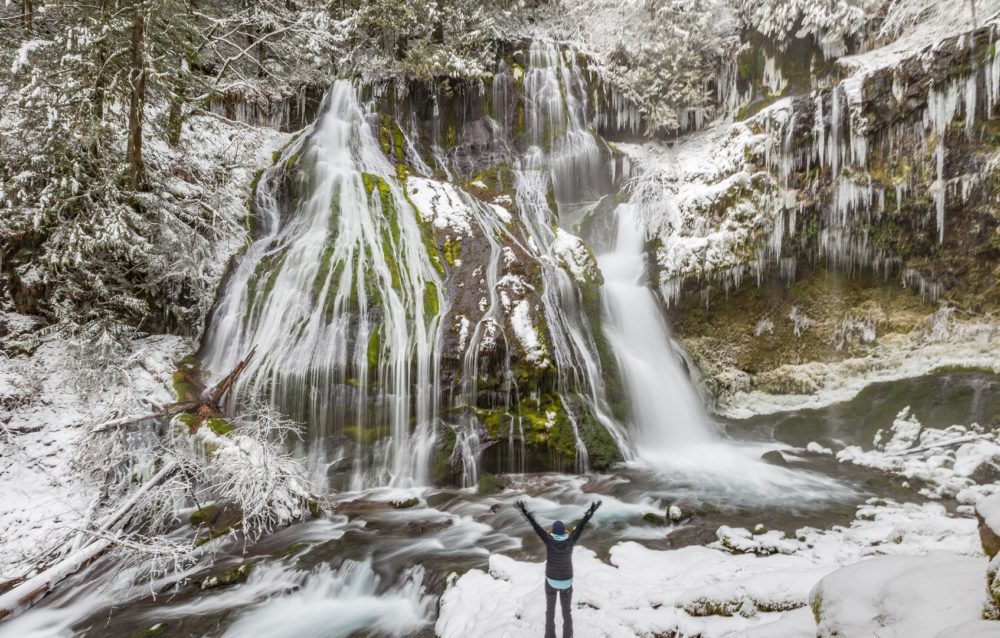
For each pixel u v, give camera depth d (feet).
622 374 40.01
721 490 29.50
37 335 34.71
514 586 18.39
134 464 28.58
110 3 37.17
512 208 47.32
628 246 50.85
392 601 20.06
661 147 57.77
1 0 46.70
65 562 21.97
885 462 32.65
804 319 43.86
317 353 34.71
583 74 61.52
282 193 48.96
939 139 34.42
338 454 32.89
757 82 53.26
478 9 63.57
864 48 46.32
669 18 55.52
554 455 32.94
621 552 20.72
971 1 35.45
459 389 33.68
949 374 36.42
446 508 28.37
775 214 41.96
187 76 42.32
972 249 35.53
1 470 28.48
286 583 21.26
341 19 67.36
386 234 41.73
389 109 60.44
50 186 33.86
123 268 38.24
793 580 15.66
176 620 19.20
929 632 8.89
